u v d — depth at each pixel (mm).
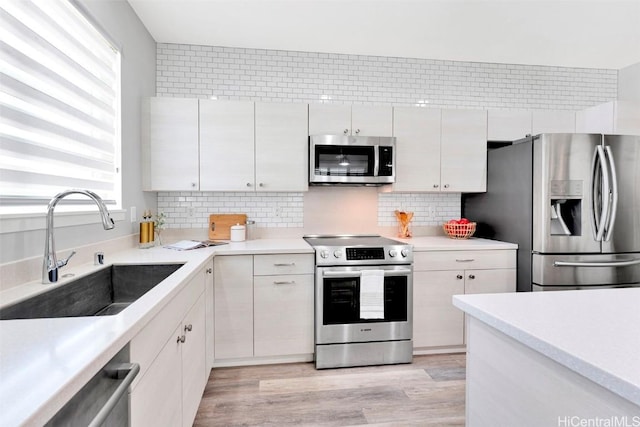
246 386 2166
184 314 1504
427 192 3207
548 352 718
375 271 2428
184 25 2600
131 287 1795
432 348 2699
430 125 2920
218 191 2811
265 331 2418
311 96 3104
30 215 1312
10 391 534
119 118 2143
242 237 2801
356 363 2459
